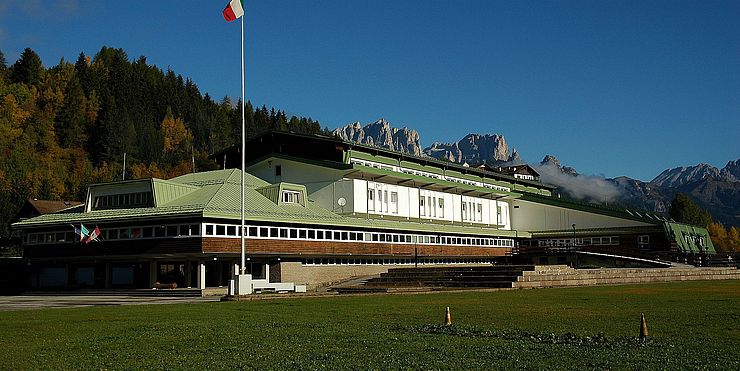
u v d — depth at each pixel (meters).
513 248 96.94
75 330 23.53
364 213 77.25
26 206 93.31
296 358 16.69
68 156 170.88
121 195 64.44
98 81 198.88
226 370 15.31
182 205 60.09
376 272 73.69
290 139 81.12
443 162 92.88
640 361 15.70
